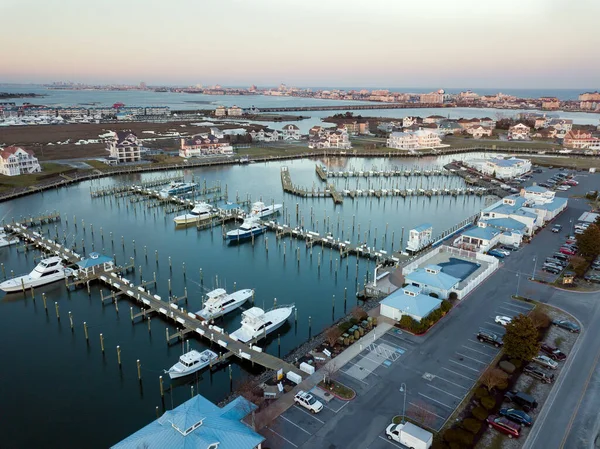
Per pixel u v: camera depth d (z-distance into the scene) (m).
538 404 51.50
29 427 54.88
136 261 106.81
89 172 195.38
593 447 45.06
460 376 57.03
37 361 68.19
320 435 47.16
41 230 127.12
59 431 54.34
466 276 85.69
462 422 48.00
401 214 145.62
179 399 60.41
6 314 81.75
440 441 45.62
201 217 136.25
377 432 47.59
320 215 144.12
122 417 56.91
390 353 62.25
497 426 47.62
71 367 66.88
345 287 93.81
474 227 112.50
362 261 107.56
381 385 55.41
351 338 65.31
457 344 64.25
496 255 97.00
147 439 41.00
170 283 95.06
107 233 126.38
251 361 65.12
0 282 93.62
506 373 56.97
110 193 166.25
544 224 119.19
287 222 136.38
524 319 59.09
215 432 42.00
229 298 82.69
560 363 59.28
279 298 88.81
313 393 54.19
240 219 139.38
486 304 75.75
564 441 45.94
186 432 41.12
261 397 53.56
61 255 105.62
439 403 52.00
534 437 46.53
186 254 111.94
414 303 70.69
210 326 74.62
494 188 171.00
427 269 82.31
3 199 155.38
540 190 136.75
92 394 61.09
